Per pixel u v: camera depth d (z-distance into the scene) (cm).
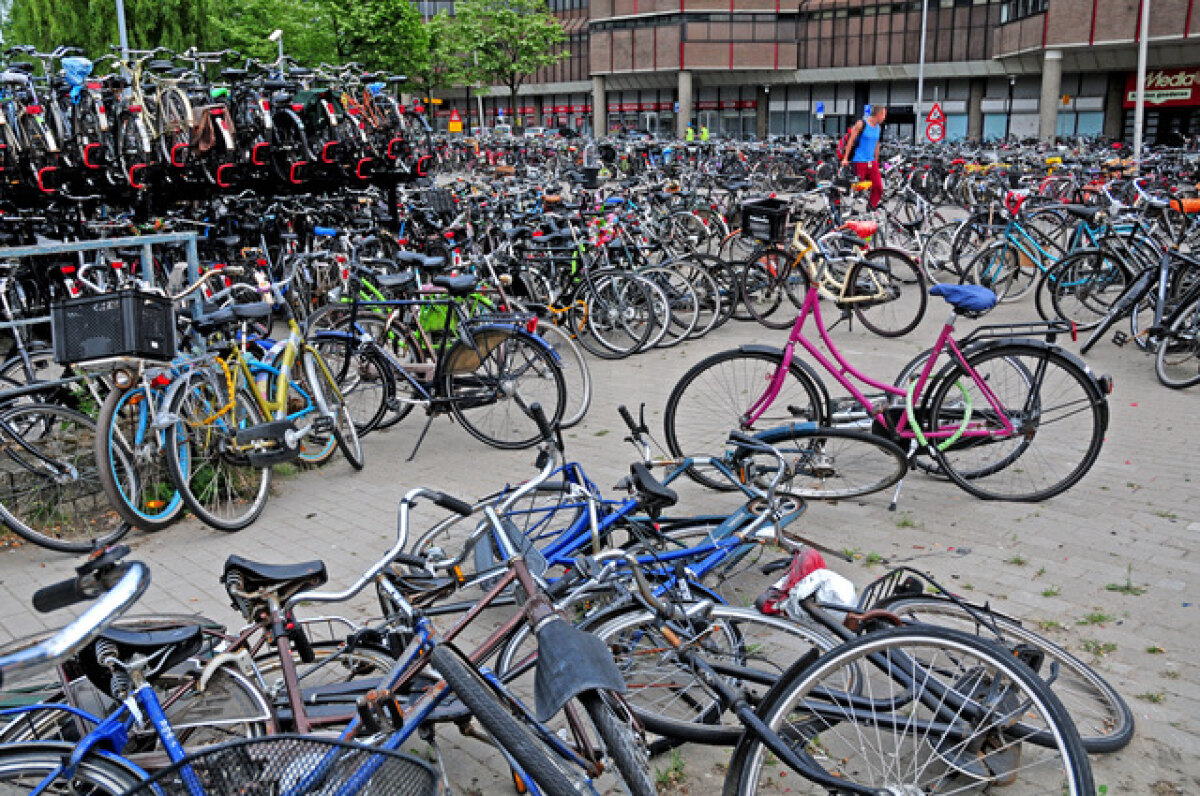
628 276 846
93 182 1024
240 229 1072
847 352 835
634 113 4812
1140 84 1650
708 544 368
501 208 1108
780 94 4453
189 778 194
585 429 658
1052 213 1010
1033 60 3438
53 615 419
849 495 512
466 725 283
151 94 1031
